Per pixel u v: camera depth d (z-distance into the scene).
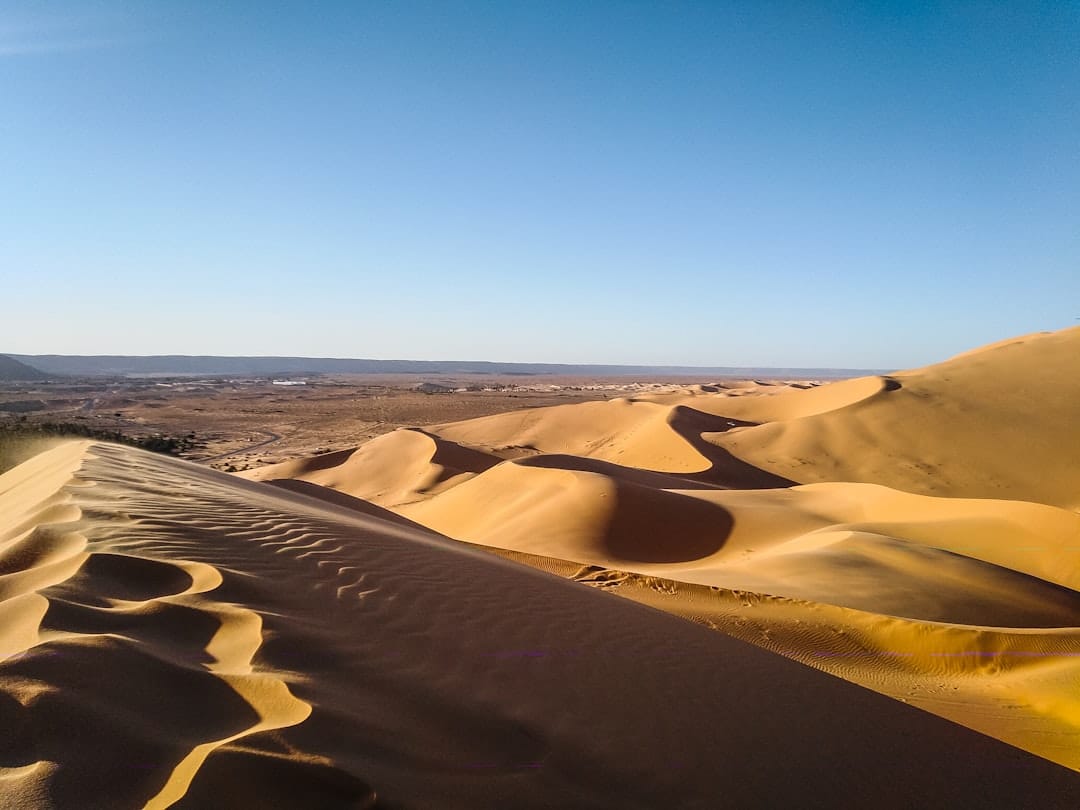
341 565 6.23
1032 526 22.39
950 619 14.46
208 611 4.21
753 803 3.71
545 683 4.57
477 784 3.02
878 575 16.38
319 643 4.12
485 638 5.18
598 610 6.99
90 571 4.57
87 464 10.48
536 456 36.31
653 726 4.33
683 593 14.40
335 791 2.55
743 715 5.00
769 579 15.91
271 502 10.30
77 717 2.62
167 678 3.15
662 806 3.39
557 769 3.44
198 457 62.03
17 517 7.32
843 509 29.64
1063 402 54.47
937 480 46.00
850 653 12.02
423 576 6.55
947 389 58.88
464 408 116.88
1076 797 5.28
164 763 2.51
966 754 5.54
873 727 5.55
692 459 48.94
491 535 25.16
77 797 2.23
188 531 6.21
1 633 3.55
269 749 2.64
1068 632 12.51
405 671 4.11
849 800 4.10
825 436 53.50
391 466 50.94
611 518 23.88
